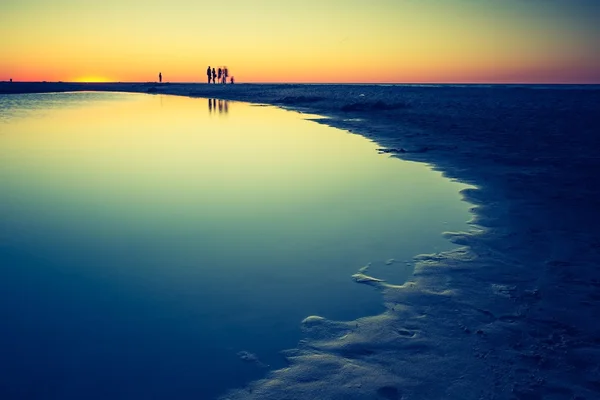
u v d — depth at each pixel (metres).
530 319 3.34
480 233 5.29
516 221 5.71
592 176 8.32
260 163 9.78
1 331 3.20
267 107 29.83
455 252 4.71
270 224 5.66
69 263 4.45
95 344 3.05
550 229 5.38
